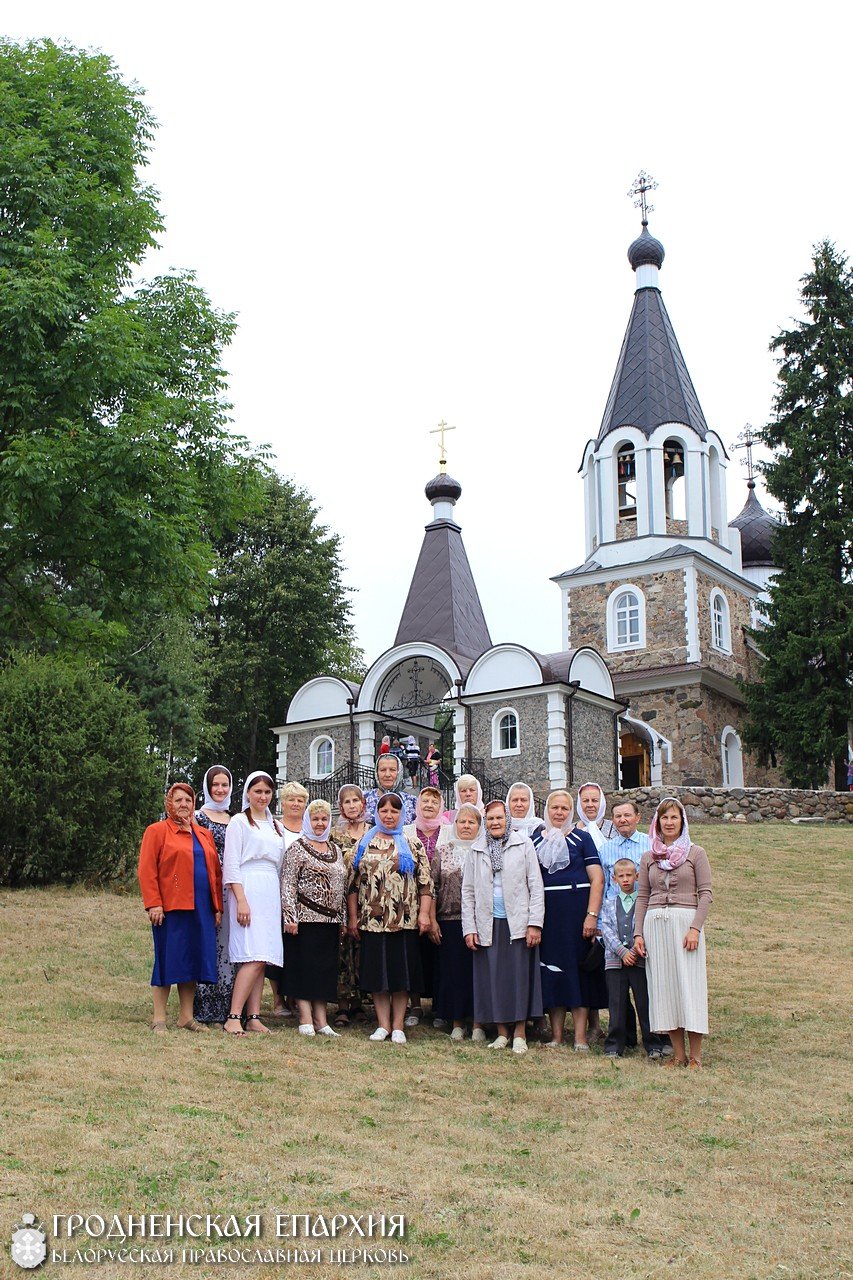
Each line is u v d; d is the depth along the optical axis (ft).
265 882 31.65
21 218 62.03
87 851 52.34
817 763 108.17
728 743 128.57
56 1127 21.54
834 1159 22.57
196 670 112.98
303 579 139.64
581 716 101.24
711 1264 17.90
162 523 58.13
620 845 32.68
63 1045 27.37
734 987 37.99
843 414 112.98
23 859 51.62
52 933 42.24
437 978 34.04
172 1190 19.40
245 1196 19.44
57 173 62.54
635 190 146.61
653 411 134.31
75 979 35.94
